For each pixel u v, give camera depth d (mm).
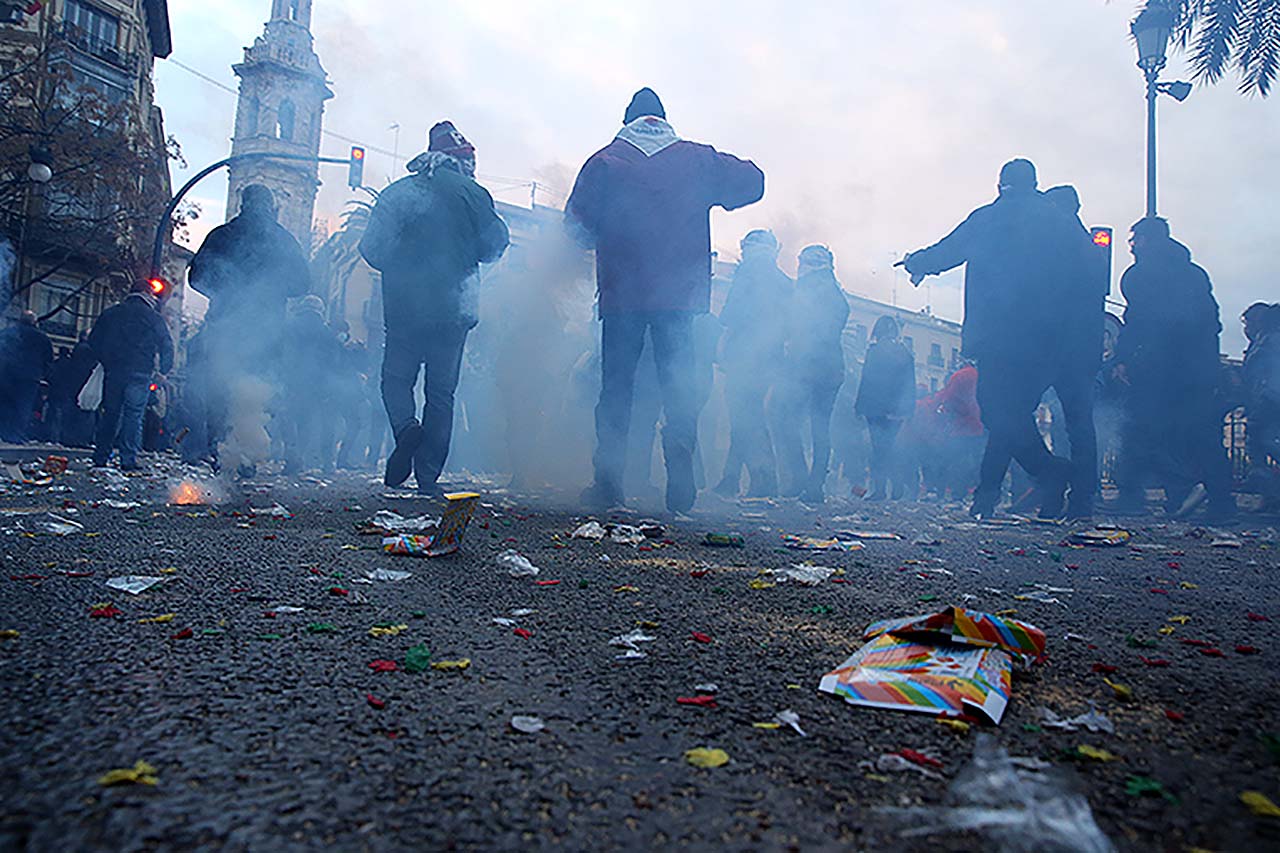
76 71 26984
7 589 2270
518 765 1262
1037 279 6180
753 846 1041
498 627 2115
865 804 1161
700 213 5410
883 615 2432
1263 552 4637
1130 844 1062
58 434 13188
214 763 1219
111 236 22984
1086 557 4207
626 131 5535
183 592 2338
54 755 1215
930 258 6707
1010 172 6426
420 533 3820
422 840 1032
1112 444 9375
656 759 1301
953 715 1509
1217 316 7598
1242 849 1052
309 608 2211
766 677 1749
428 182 5707
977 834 1077
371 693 1553
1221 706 1637
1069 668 1897
